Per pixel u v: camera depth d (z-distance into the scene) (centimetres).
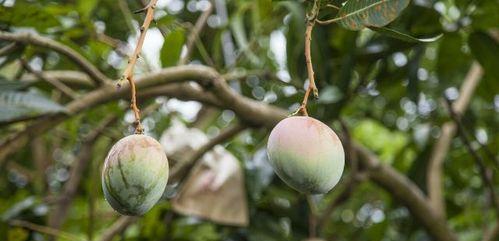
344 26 192
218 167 296
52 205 310
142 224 300
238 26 274
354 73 299
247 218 287
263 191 312
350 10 191
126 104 295
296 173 185
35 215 299
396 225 383
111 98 243
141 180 183
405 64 284
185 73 241
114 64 312
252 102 264
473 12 258
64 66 311
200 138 315
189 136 314
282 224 316
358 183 288
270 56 334
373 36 272
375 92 295
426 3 258
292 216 314
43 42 233
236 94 258
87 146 314
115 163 183
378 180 292
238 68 319
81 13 254
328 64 270
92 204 299
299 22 258
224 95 252
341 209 423
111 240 278
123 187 183
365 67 282
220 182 290
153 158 184
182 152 307
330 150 186
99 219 339
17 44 236
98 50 272
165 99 294
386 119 378
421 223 304
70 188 309
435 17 261
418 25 263
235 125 279
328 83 273
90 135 314
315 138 186
